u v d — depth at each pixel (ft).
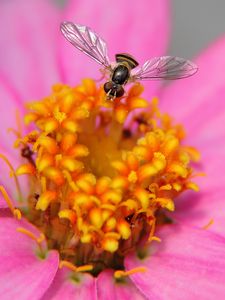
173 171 0.33
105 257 0.33
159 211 0.34
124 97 0.35
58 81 0.38
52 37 0.39
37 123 0.33
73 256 0.33
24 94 0.38
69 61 0.38
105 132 0.35
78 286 0.32
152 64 0.34
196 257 0.33
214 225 0.35
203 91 0.38
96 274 0.33
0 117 0.36
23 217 0.33
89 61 0.38
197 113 0.38
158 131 0.34
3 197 0.32
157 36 0.38
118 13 0.38
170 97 0.38
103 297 0.32
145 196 0.32
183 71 0.34
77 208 0.32
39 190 0.33
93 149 0.35
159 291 0.32
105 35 0.38
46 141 0.33
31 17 0.39
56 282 0.32
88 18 0.38
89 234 0.32
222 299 0.32
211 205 0.36
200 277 0.33
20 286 0.31
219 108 0.38
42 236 0.32
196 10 0.48
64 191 0.32
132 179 0.32
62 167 0.32
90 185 0.32
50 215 0.33
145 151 0.33
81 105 0.34
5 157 0.33
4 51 0.38
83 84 0.35
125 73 0.34
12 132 0.36
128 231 0.32
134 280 0.32
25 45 0.38
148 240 0.33
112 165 0.33
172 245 0.34
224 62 0.38
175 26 0.47
